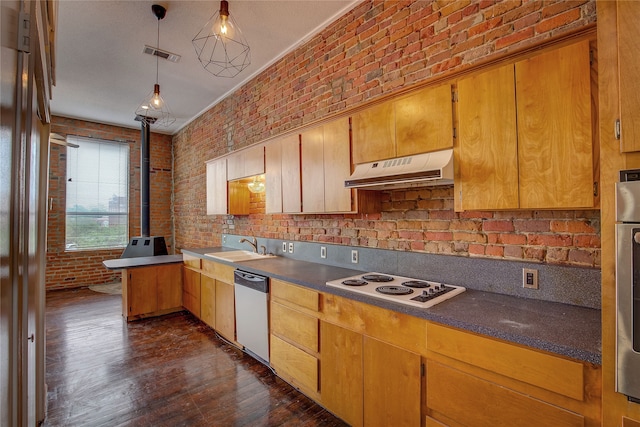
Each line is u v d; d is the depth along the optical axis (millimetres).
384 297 1688
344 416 1858
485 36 1858
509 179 1479
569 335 1175
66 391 2285
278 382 2408
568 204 1320
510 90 1475
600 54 1001
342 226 2740
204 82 4031
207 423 1948
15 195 820
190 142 5684
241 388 2326
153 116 5367
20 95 824
